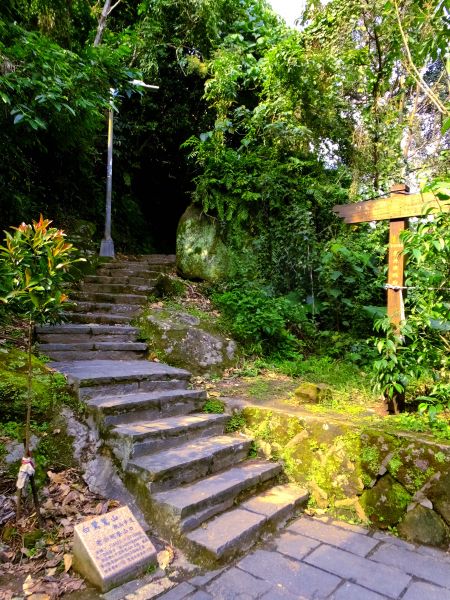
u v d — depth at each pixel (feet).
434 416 8.72
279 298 17.42
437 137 20.24
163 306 16.72
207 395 11.60
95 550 6.08
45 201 22.86
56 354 11.77
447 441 8.07
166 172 35.12
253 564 6.72
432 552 7.36
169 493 7.67
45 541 6.68
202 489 7.89
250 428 10.41
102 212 28.76
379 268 18.01
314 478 9.11
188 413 10.71
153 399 9.85
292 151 21.09
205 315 16.51
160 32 25.72
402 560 7.05
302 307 17.90
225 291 19.11
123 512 6.74
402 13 14.08
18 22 16.42
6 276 7.34
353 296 18.01
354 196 19.39
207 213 20.90
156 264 21.93
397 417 9.70
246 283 18.85
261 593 5.98
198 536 6.91
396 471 8.18
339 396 11.61
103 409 8.84
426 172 18.08
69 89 12.95
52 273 7.09
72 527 7.05
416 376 9.57
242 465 9.41
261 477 8.92
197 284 19.81
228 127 22.02
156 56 26.09
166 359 13.62
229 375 13.82
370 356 15.38
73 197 25.94
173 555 6.74
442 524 7.55
